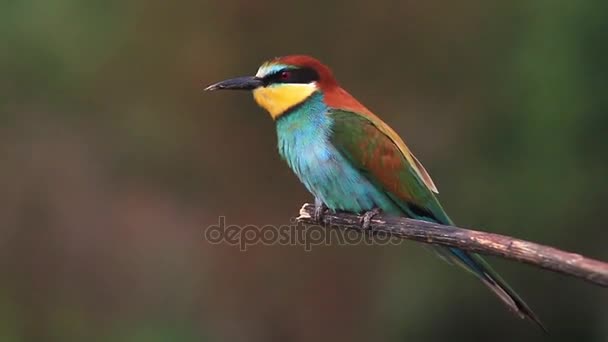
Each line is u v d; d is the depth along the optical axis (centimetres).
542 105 1390
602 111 1364
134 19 1498
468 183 1425
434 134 1469
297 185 1473
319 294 1451
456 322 1388
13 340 1414
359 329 1432
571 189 1373
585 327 1372
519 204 1393
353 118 849
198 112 1496
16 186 1498
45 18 1493
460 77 1480
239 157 1489
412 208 856
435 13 1476
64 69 1505
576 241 1381
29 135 1523
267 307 1457
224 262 1473
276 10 1470
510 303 765
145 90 1508
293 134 863
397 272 1423
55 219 1492
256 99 878
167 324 1441
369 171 843
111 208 1501
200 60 1489
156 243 1487
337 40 1474
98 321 1455
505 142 1436
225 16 1478
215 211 1491
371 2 1470
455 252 781
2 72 1501
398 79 1483
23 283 1466
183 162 1504
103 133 1522
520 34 1449
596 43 1367
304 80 867
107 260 1486
